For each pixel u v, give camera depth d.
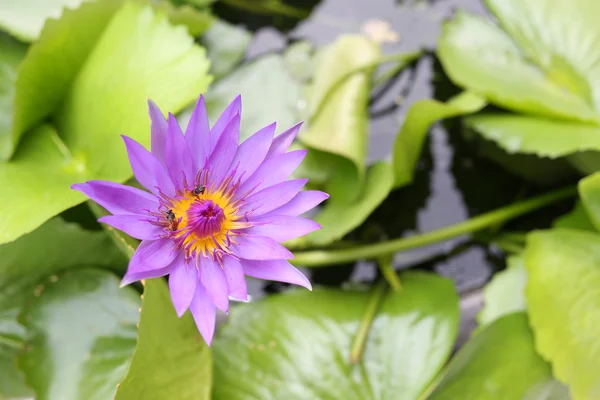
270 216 0.76
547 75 0.93
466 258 0.93
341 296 0.89
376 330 0.87
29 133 0.88
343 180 0.91
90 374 0.82
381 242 0.93
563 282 0.85
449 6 1.02
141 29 0.86
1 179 0.83
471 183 0.96
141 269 0.74
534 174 0.94
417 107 0.85
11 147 0.86
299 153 0.77
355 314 0.88
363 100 0.94
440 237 0.90
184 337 0.81
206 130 0.76
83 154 0.86
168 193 0.76
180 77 0.85
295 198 0.76
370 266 0.92
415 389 0.85
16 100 0.84
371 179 0.91
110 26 0.87
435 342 0.86
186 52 0.86
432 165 0.96
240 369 0.86
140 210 0.75
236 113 0.76
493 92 0.90
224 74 0.95
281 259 0.76
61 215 0.85
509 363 0.84
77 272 0.85
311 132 0.91
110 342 0.83
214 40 0.96
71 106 0.88
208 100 0.93
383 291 0.90
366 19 1.02
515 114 0.91
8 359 0.85
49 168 0.86
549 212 0.94
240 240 0.77
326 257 0.90
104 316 0.84
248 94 0.94
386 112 0.98
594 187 0.85
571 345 0.83
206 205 0.76
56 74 0.87
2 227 0.81
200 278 0.76
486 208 0.95
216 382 0.85
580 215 0.90
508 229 0.94
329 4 1.02
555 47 0.92
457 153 0.97
